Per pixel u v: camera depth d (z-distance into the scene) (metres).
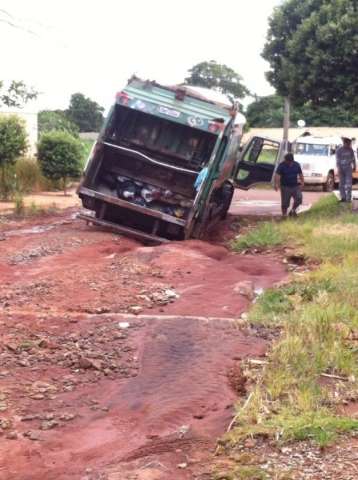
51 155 23.77
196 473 4.30
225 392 5.75
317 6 18.70
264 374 5.83
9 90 30.98
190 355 6.68
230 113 13.77
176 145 14.16
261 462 4.37
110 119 13.78
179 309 8.40
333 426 4.77
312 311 7.57
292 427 4.72
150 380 6.11
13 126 21.73
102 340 7.07
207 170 13.27
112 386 6.00
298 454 4.45
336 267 10.30
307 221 15.55
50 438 5.01
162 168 14.02
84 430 5.18
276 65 19.70
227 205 17.98
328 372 6.02
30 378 6.11
